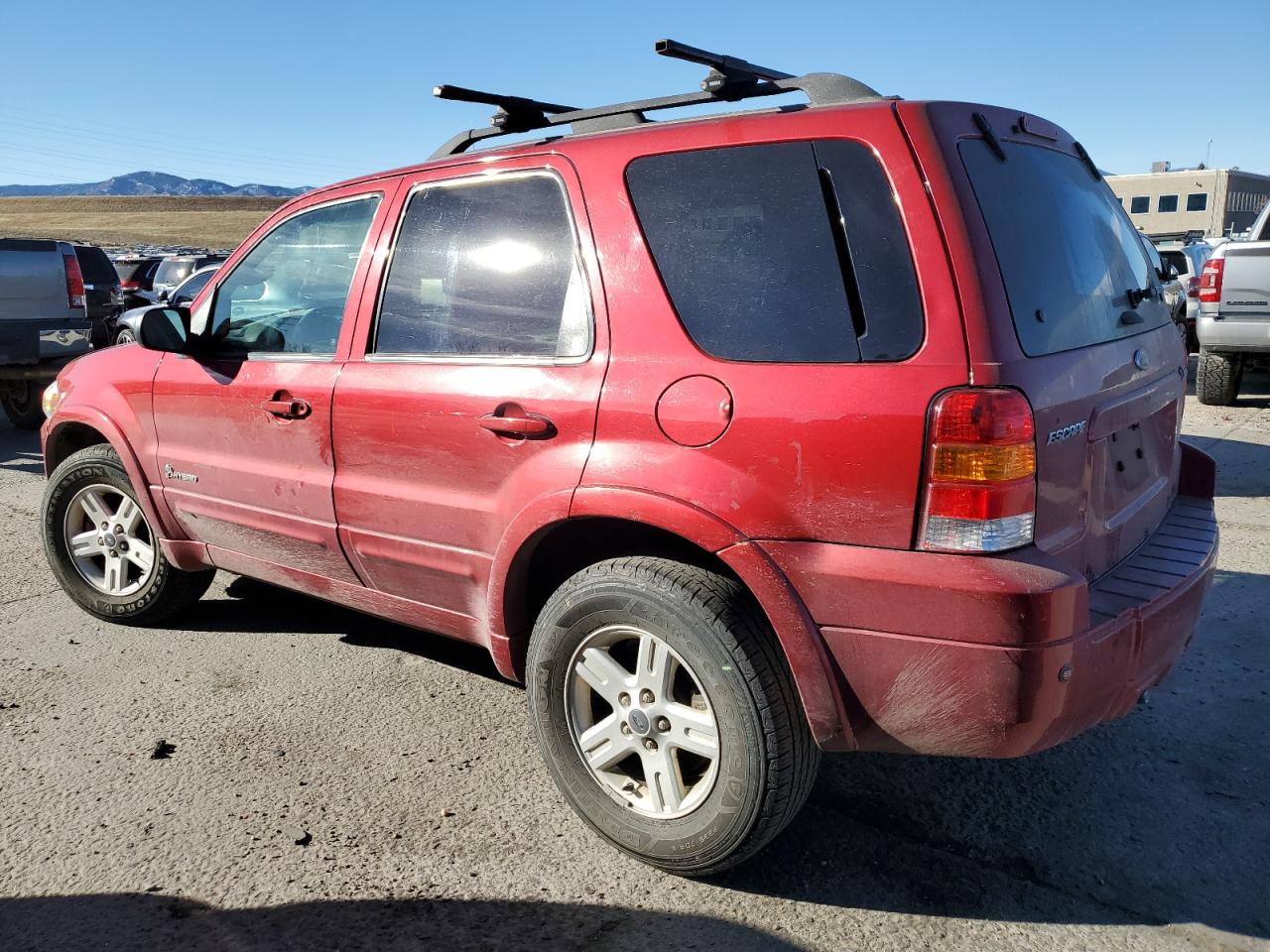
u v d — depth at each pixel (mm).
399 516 3154
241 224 117312
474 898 2555
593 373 2650
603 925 2451
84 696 3715
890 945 2367
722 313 2479
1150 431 2980
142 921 2473
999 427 2133
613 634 2613
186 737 3400
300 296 3531
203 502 3857
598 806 2707
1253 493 6383
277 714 3568
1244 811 2898
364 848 2766
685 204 2596
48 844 2789
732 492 2375
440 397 2973
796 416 2301
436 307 3100
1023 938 2385
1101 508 2594
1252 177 74875
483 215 3021
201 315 3871
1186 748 3264
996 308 2203
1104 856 2705
